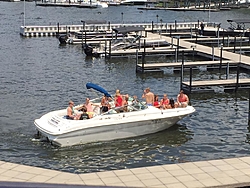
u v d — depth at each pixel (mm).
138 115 24266
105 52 56594
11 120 28000
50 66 49906
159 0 167875
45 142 23422
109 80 43219
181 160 21766
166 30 83188
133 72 47688
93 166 20859
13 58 54594
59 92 37094
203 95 37188
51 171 15656
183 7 162500
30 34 77562
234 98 36312
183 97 27281
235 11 153625
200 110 31859
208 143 24375
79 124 22672
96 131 23172
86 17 122812
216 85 38094
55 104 33062
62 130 22344
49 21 108125
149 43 62156
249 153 23094
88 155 22047
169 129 26203
